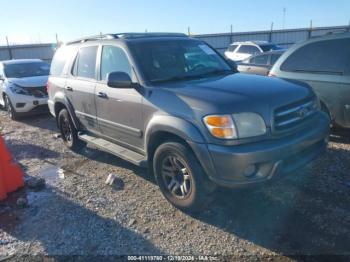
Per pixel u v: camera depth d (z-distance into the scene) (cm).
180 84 389
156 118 370
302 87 379
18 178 463
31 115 952
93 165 546
